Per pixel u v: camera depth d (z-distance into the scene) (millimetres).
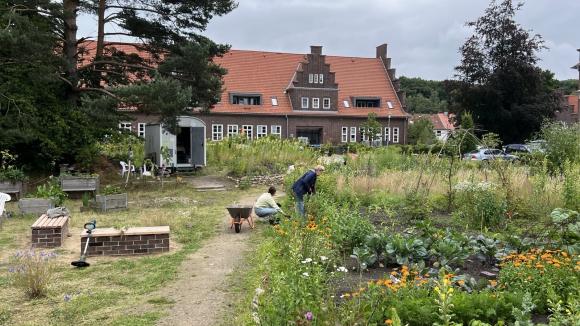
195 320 5816
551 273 5668
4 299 6504
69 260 8617
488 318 4805
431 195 14023
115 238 9031
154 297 6648
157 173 22688
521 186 13469
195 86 21000
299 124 55531
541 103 43469
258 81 56062
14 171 16578
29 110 19453
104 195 14469
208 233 11164
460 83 44906
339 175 17156
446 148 17531
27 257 7301
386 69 62844
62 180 16859
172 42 22484
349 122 57656
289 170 20547
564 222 8195
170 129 19406
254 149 25281
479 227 10820
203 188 20047
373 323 4500
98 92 21766
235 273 7828
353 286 6207
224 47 22812
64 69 20469
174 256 8961
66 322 5750
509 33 43844
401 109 59938
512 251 7328
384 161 22234
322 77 56469
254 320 5094
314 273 5785
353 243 8164
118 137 22766
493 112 44156
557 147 18688
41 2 18766
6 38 16969
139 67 22031
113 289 6996
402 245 7324
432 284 5531
